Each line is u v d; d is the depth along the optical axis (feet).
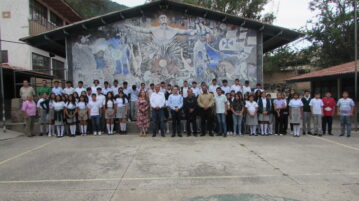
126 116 33.04
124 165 18.37
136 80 39.09
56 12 71.87
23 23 55.21
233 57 39.78
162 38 39.29
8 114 47.44
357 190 13.55
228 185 14.33
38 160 20.11
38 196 13.08
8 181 15.35
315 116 31.60
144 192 13.46
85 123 31.89
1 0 55.16
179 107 30.04
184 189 13.82
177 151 22.49
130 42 39.04
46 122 32.58
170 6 38.83
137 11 38.50
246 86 36.42
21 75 48.75
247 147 24.09
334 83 53.31
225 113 30.68
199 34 39.58
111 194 13.24
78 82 36.55
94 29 38.65
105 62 38.78
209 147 24.12
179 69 39.42
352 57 72.08
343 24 72.13
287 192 13.28
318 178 15.38
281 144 25.57
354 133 33.12
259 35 39.93
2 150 24.13
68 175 16.33
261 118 31.45
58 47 43.37
